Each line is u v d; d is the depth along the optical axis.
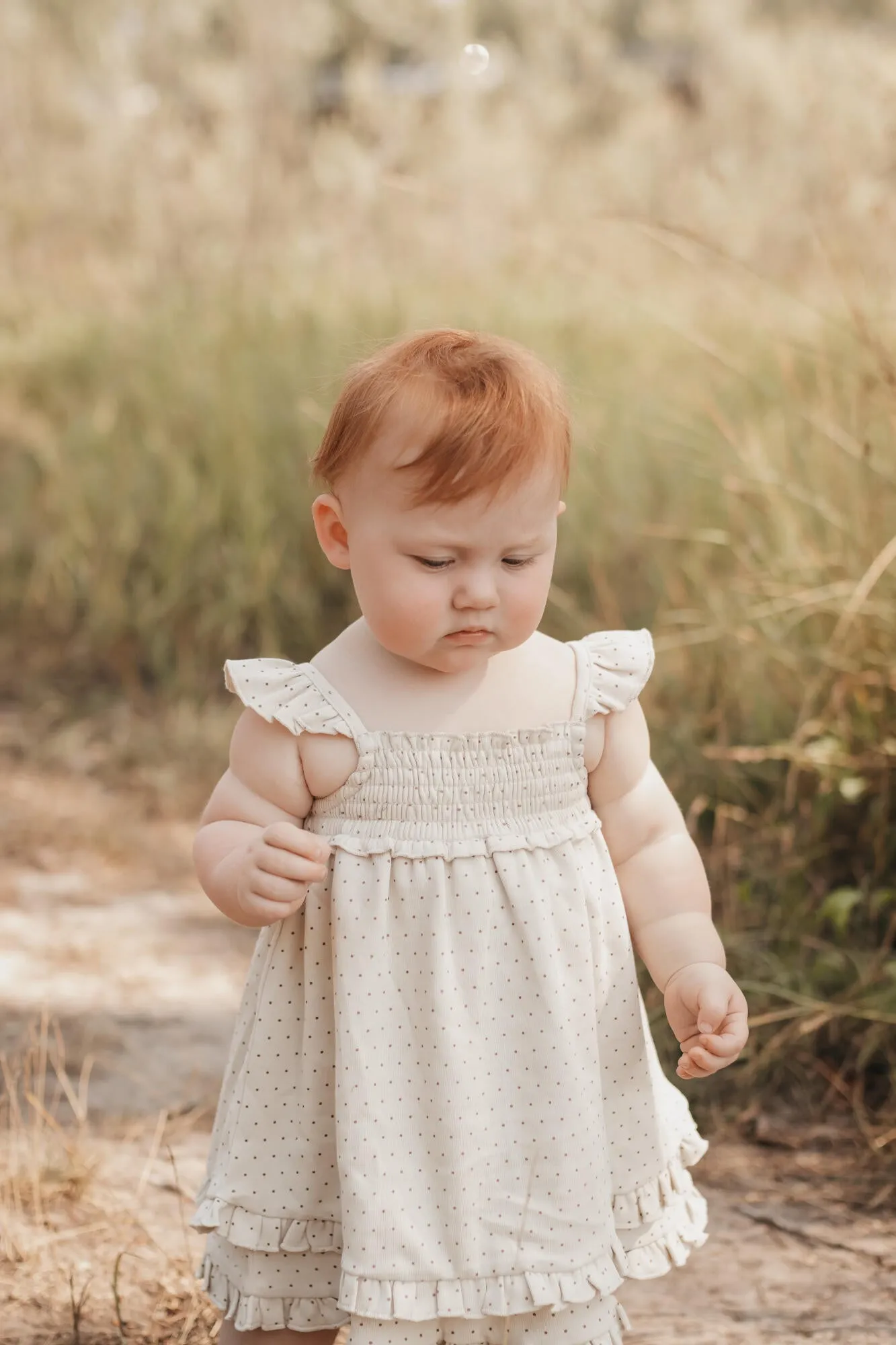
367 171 14.08
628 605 9.08
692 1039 3.44
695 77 14.29
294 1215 3.35
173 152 15.82
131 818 8.61
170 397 12.08
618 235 11.36
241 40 16.55
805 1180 4.99
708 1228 4.71
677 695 7.36
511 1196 3.25
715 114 12.55
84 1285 4.22
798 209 9.88
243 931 7.29
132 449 11.77
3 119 16.80
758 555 7.51
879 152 8.41
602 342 11.11
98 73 17.06
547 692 3.48
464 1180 3.21
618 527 9.46
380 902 3.27
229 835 3.39
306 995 3.34
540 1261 3.23
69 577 11.37
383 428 3.19
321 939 3.33
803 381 8.69
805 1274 4.45
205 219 14.95
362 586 3.31
